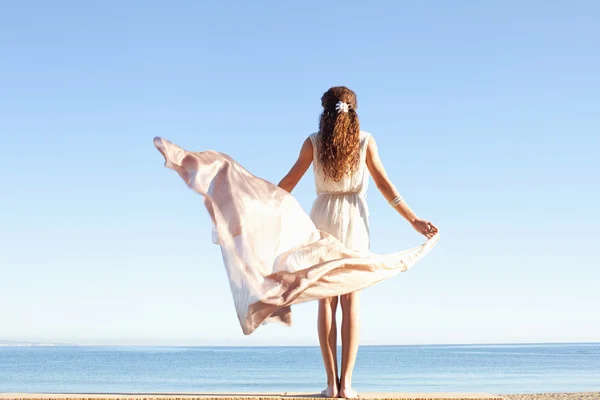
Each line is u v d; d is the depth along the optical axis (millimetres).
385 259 3873
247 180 3881
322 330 3932
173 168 3812
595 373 41938
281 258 3746
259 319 3631
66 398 3609
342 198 4109
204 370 57625
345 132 4062
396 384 31859
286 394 4047
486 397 3781
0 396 3654
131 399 3605
